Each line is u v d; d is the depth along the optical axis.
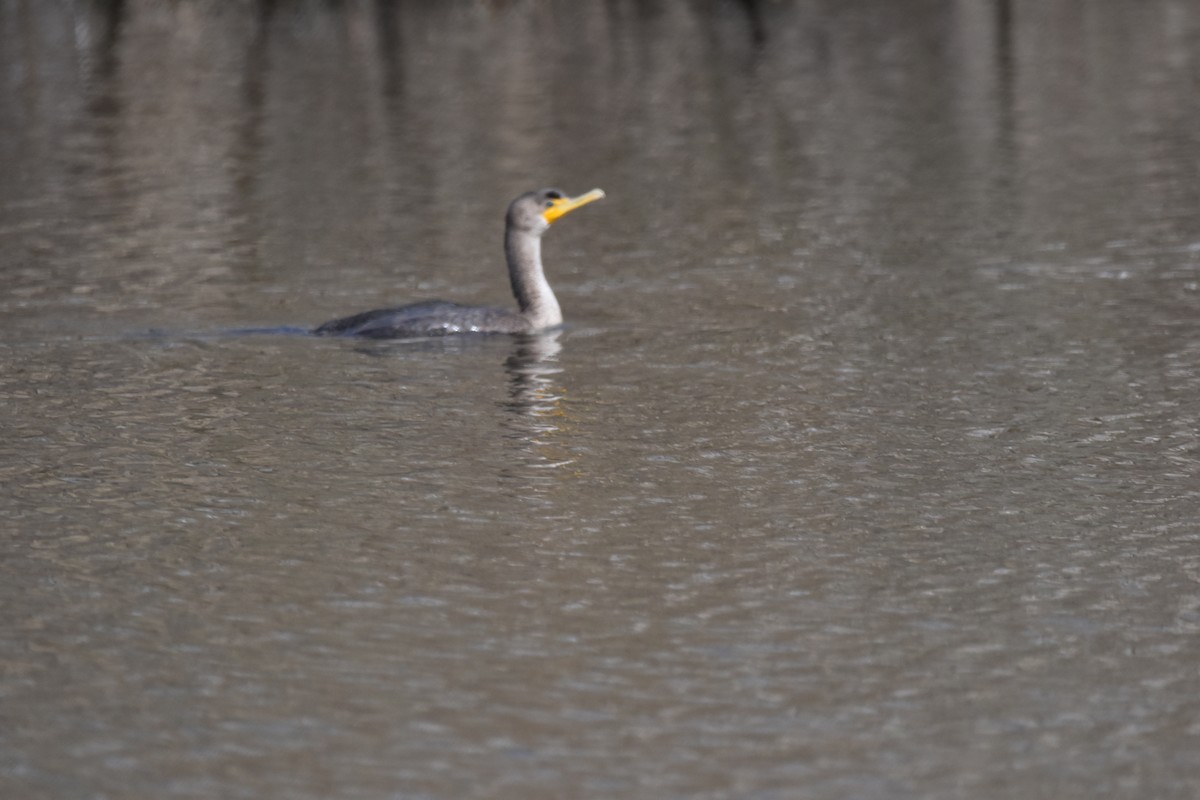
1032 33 48.47
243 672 10.95
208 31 51.44
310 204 28.95
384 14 54.12
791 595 12.15
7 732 10.17
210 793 9.45
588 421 16.55
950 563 12.73
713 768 9.74
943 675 10.91
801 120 36.34
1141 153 31.17
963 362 18.45
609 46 48.38
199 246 25.77
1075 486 14.39
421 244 25.86
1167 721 10.29
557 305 20.64
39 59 46.66
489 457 15.39
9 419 16.66
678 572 12.59
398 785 9.55
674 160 32.44
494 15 54.00
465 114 37.94
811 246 24.92
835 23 51.44
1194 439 15.60
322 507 14.04
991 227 25.66
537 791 9.48
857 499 14.14
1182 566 12.61
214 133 36.00
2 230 27.00
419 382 18.06
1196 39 45.91
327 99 40.06
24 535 13.38
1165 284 21.73
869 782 9.60
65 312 21.47
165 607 11.98
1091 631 11.53
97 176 31.58
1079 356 18.55
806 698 10.60
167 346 19.66
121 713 10.41
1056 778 9.65
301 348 19.56
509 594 12.19
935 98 38.66
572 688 10.73
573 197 29.30
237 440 15.95
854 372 18.17
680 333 20.11
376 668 11.01
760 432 16.09
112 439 15.99
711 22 52.59
